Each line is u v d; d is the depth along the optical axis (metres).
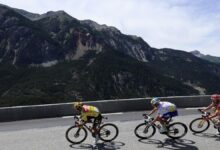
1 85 137.50
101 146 11.26
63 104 19.03
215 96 12.24
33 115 18.19
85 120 11.36
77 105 11.33
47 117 18.50
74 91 124.12
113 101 20.17
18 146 11.56
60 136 13.09
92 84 136.12
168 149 10.74
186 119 17.02
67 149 10.97
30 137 13.07
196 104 22.39
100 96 131.12
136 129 12.18
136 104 20.83
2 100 113.12
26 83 131.38
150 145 11.27
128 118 17.48
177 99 21.89
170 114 11.56
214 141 11.66
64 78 136.50
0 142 12.29
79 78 139.25
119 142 11.75
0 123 16.91
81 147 11.20
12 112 17.70
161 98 21.42
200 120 12.80
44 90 121.19
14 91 122.81
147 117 11.78
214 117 13.70
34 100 110.25
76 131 11.75
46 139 12.60
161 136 12.49
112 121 16.52
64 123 16.34
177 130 11.77
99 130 11.48
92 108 11.36
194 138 12.09
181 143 11.45
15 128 15.28
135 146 11.16
